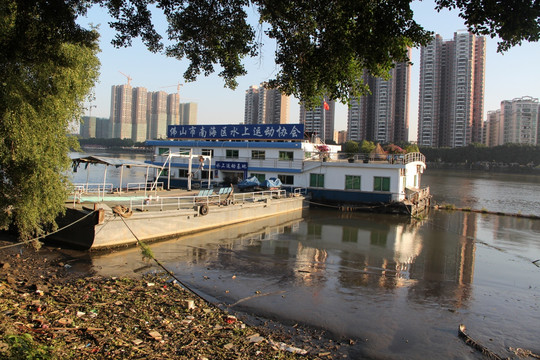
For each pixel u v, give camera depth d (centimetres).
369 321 1120
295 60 983
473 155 10350
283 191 3362
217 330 980
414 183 3838
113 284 1309
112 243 1786
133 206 2044
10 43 938
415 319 1144
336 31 823
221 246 1964
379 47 755
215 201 2427
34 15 924
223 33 1070
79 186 2614
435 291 1404
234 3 1017
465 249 2105
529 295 1398
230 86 1202
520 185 6719
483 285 1498
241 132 3722
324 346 952
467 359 922
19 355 661
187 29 1070
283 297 1283
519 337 1052
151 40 1065
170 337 909
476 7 674
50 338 837
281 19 944
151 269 1527
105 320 981
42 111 1233
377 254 1931
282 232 2408
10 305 1022
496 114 15050
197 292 1295
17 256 1620
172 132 4050
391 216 3097
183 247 1900
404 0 715
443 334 1052
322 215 3091
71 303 1091
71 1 964
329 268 1650
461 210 3650
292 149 3472
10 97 1065
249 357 842
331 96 930
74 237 1786
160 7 1002
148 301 1155
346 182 3319
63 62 1075
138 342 864
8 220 1428
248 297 1270
